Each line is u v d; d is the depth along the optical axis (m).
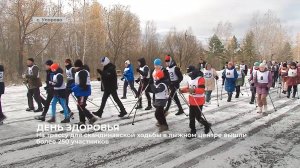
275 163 6.09
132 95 14.88
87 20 33.56
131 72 13.07
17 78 22.55
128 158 6.26
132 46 41.72
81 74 8.38
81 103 8.59
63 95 8.91
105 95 9.48
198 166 5.90
